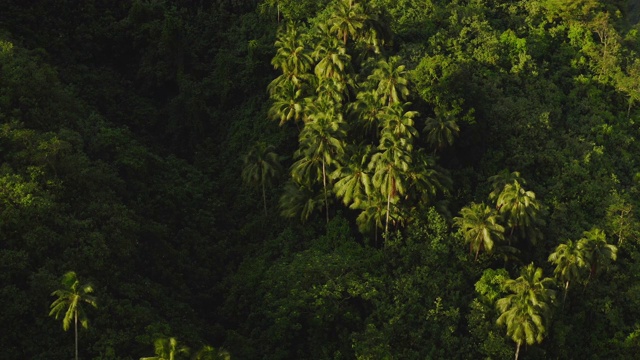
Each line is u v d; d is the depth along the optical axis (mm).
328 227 84750
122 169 88562
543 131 101312
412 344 71875
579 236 86750
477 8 128125
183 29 121812
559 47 123938
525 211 80062
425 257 79125
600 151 100812
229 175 101875
